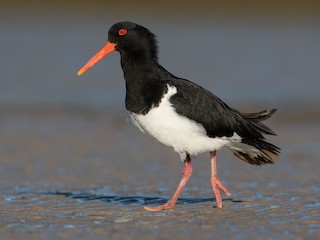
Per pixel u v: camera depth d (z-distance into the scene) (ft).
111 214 33.12
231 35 134.82
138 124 34.17
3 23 158.92
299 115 67.05
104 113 70.59
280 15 163.02
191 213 33.12
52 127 63.67
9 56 110.93
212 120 33.37
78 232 29.07
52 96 79.61
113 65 101.71
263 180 42.70
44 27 151.74
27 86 85.87
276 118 66.23
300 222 30.48
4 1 182.80
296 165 47.21
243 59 104.42
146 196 38.32
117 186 41.32
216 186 34.73
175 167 47.16
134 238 27.99
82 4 181.98
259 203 35.50
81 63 103.45
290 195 37.70
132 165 47.91
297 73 90.79
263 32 138.21
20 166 47.60
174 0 178.50
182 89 33.30
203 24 153.69
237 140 34.32
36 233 28.94
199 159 50.26
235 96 76.59
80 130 62.23
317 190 39.06
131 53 34.06
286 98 75.05
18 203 36.09
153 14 170.09
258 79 86.84
